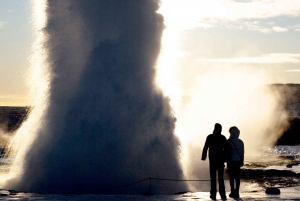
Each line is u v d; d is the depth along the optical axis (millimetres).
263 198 17141
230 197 17703
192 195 18719
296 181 27344
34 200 16875
